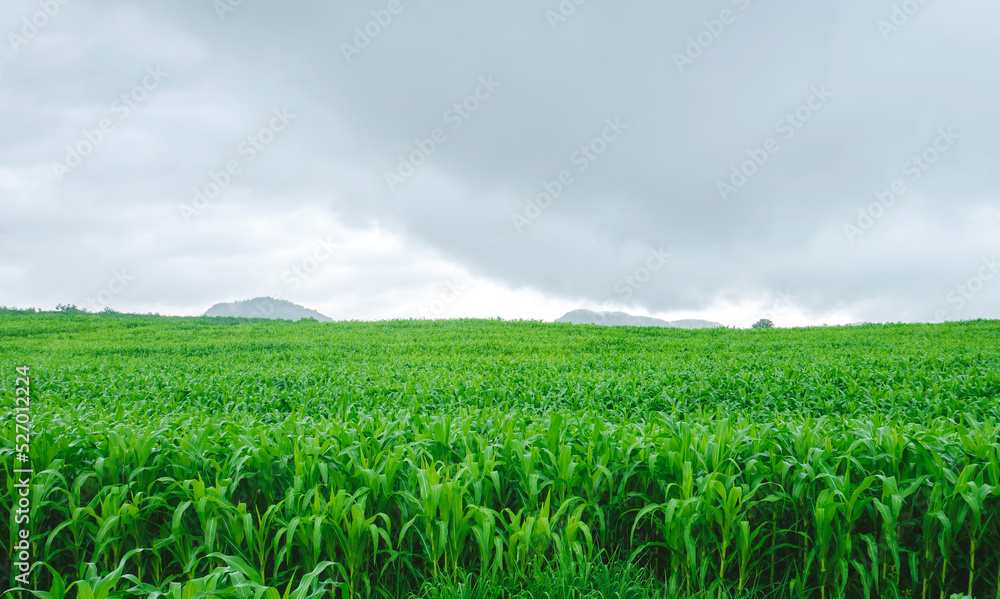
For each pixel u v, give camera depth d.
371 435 4.74
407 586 3.66
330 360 16.98
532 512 3.70
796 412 7.82
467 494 3.64
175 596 2.46
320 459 4.05
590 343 21.05
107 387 10.80
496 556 3.27
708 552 3.54
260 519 3.43
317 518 3.29
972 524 3.34
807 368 11.80
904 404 8.19
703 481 3.57
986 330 21.88
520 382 10.73
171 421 5.49
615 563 3.59
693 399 9.09
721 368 12.21
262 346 21.19
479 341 21.50
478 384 10.00
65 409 6.88
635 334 25.23
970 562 3.39
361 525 3.34
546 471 3.95
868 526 3.71
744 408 8.75
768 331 25.67
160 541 3.54
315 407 8.80
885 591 3.43
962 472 3.33
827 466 3.74
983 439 3.99
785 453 4.11
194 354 19.53
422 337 23.92
